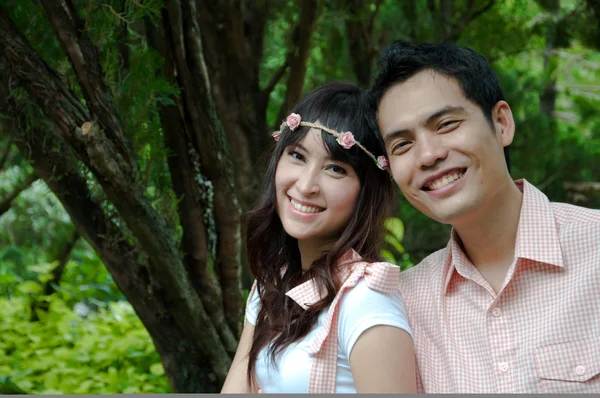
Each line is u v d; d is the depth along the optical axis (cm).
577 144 412
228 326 224
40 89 171
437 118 125
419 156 126
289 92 278
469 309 132
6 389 274
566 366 121
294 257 152
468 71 127
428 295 139
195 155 206
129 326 326
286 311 139
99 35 180
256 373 140
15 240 429
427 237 360
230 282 220
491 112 129
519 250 127
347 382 128
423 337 137
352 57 335
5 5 177
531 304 126
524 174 382
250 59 274
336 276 135
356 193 138
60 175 203
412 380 125
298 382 129
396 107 129
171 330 219
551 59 479
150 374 288
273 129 277
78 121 175
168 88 190
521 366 124
